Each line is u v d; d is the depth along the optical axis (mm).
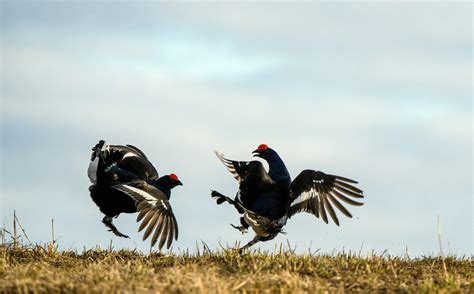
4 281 12461
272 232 16125
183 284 12078
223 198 15828
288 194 16359
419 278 13891
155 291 11656
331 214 15961
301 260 14367
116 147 17312
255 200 16422
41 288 11984
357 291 12898
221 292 11617
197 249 15266
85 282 12242
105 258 14969
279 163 16953
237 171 16734
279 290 12336
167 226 15109
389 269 14312
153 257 15555
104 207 16547
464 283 13336
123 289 11711
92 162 16609
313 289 12391
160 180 17750
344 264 14367
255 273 13328
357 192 15867
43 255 15734
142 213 14938
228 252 14828
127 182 15805
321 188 16141
